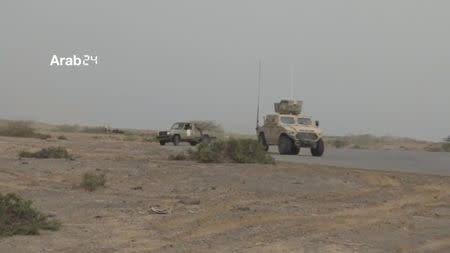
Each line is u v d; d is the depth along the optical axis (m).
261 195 16.88
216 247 10.42
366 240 11.12
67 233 11.45
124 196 16.36
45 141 48.28
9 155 28.67
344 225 12.52
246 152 26.53
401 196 17.14
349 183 19.94
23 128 61.91
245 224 12.42
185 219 12.96
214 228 12.02
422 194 17.59
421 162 34.03
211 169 22.55
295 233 11.57
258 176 20.84
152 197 16.30
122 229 11.93
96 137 72.12
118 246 10.53
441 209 14.95
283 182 19.69
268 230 11.83
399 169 27.44
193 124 61.47
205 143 27.81
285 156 38.81
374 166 29.42
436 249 10.56
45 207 14.21
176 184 18.94
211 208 14.36
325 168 24.58
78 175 20.80
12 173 20.56
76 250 10.20
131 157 30.16
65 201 15.16
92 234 11.45
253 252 10.04
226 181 19.62
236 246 10.49
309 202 15.73
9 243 10.41
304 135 40.56
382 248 10.55
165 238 11.18
